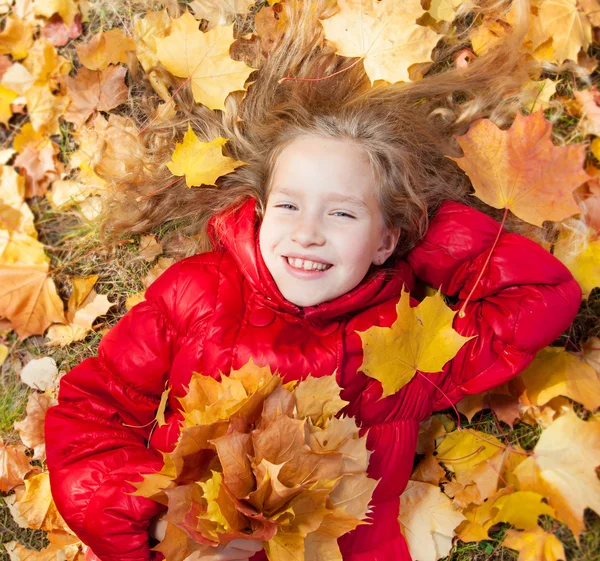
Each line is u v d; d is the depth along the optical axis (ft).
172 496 4.00
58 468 4.76
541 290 4.64
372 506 4.41
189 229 5.73
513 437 5.35
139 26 5.59
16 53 5.75
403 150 4.96
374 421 4.78
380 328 4.39
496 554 5.26
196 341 4.78
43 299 5.65
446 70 5.58
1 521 5.53
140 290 5.80
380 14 4.96
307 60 5.41
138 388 4.93
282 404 4.12
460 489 5.21
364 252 4.57
